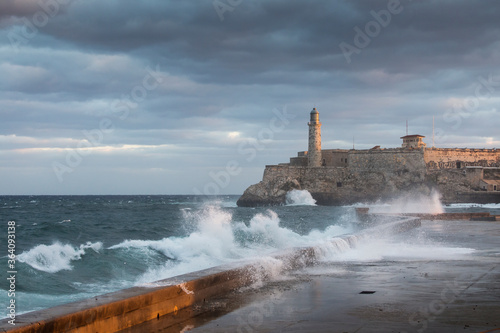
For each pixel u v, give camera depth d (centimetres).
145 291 845
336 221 4894
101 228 3266
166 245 2072
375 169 13088
